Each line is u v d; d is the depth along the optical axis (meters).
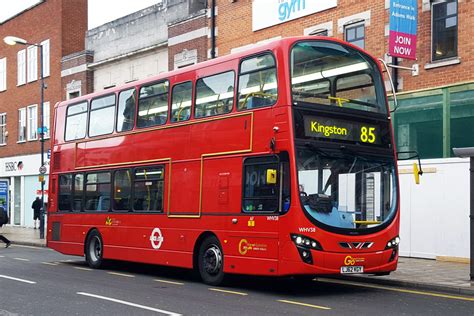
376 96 11.95
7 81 40.19
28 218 37.50
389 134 11.84
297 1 20.89
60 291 11.70
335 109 11.26
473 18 16.19
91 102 17.17
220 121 12.38
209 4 24.75
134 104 15.32
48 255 20.78
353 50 11.88
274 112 11.05
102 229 15.98
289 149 10.66
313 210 10.60
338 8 19.62
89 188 16.77
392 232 11.34
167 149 13.86
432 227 16.42
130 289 12.04
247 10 22.84
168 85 14.16
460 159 15.81
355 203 11.09
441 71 16.86
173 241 13.36
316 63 11.34
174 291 11.74
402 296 11.05
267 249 10.97
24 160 37.84
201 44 24.84
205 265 12.56
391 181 11.61
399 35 16.72
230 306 9.91
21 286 12.44
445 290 11.55
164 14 27.72
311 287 12.34
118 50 30.73
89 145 16.94
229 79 12.35
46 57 36.03
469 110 15.95
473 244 12.27
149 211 14.24
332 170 10.95
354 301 10.46
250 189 11.48
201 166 12.74
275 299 10.70
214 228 12.23
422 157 17.03
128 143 15.30
